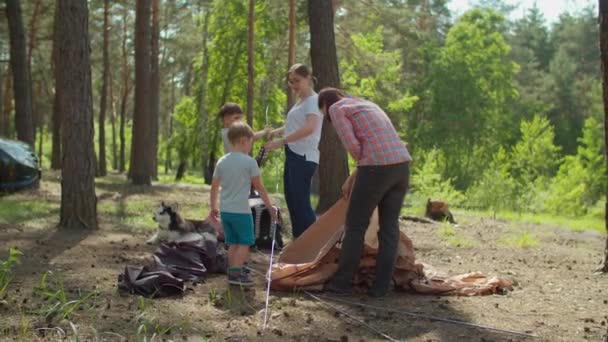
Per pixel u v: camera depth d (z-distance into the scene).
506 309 5.64
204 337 4.57
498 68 46.44
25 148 16.05
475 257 8.93
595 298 6.24
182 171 35.59
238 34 32.50
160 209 8.05
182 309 5.26
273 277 6.07
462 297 6.07
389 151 5.84
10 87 38.56
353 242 5.93
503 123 48.59
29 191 15.40
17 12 18.78
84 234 9.09
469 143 44.69
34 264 6.88
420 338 4.71
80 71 9.47
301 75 7.25
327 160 12.41
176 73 48.78
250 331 4.75
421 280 6.28
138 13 20.28
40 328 4.61
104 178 25.08
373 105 6.09
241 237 6.10
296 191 7.44
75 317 4.91
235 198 6.08
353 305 5.62
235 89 32.94
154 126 29.12
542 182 29.45
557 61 61.25
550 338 4.79
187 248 6.69
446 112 45.19
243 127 6.25
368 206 5.89
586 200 29.14
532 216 19.69
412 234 11.22
